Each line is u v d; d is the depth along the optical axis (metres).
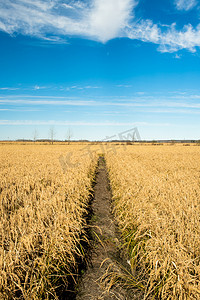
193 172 12.55
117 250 5.08
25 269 3.12
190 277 2.94
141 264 4.14
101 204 8.72
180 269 2.98
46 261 3.59
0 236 3.84
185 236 3.75
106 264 4.50
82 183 9.06
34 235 3.83
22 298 2.86
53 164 16.08
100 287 3.79
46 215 4.73
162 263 3.30
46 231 4.06
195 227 4.17
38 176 10.09
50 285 3.36
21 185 8.16
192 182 8.97
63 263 3.82
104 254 4.91
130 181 8.72
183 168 14.96
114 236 5.80
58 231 4.15
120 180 9.72
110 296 3.57
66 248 4.08
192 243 3.58
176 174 11.03
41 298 3.02
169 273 3.21
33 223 4.30
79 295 3.61
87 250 5.04
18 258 3.21
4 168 13.88
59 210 5.14
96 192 10.77
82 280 4.00
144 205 5.56
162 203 5.51
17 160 19.23
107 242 5.45
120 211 6.82
